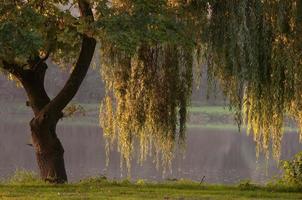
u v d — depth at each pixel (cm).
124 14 3834
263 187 4169
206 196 3691
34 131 4622
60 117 4644
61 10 4209
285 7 4334
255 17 4288
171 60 4594
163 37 3847
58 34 4122
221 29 4291
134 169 9050
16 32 3466
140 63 4653
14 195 3534
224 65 4303
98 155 11338
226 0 4288
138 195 3662
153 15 3862
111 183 4212
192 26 4272
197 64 4644
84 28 3828
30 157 10700
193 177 8550
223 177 8712
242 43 4209
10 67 4519
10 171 8556
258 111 4481
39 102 4694
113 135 4828
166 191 3894
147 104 4659
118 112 4716
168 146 4656
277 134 4572
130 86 4672
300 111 4553
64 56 4938
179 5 4262
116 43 3722
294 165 4288
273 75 4375
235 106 4450
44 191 3753
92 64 5078
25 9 3706
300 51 4366
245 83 4362
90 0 4000
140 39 3822
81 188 3922
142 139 4741
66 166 9494
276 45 4366
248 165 10575
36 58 4625
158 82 4638
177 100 4612
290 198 3741
